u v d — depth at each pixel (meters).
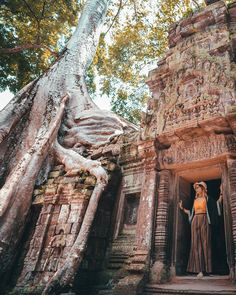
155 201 7.47
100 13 20.92
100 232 8.37
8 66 20.53
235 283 5.59
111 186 9.20
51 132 11.55
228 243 6.10
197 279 6.17
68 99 14.85
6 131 12.54
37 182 10.63
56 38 22.84
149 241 6.91
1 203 9.09
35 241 8.67
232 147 6.67
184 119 7.47
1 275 8.66
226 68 7.46
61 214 8.72
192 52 8.53
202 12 9.59
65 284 6.80
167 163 7.76
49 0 20.80
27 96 14.57
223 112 6.76
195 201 7.13
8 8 20.23
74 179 9.38
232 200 6.18
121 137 10.93
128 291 6.20
